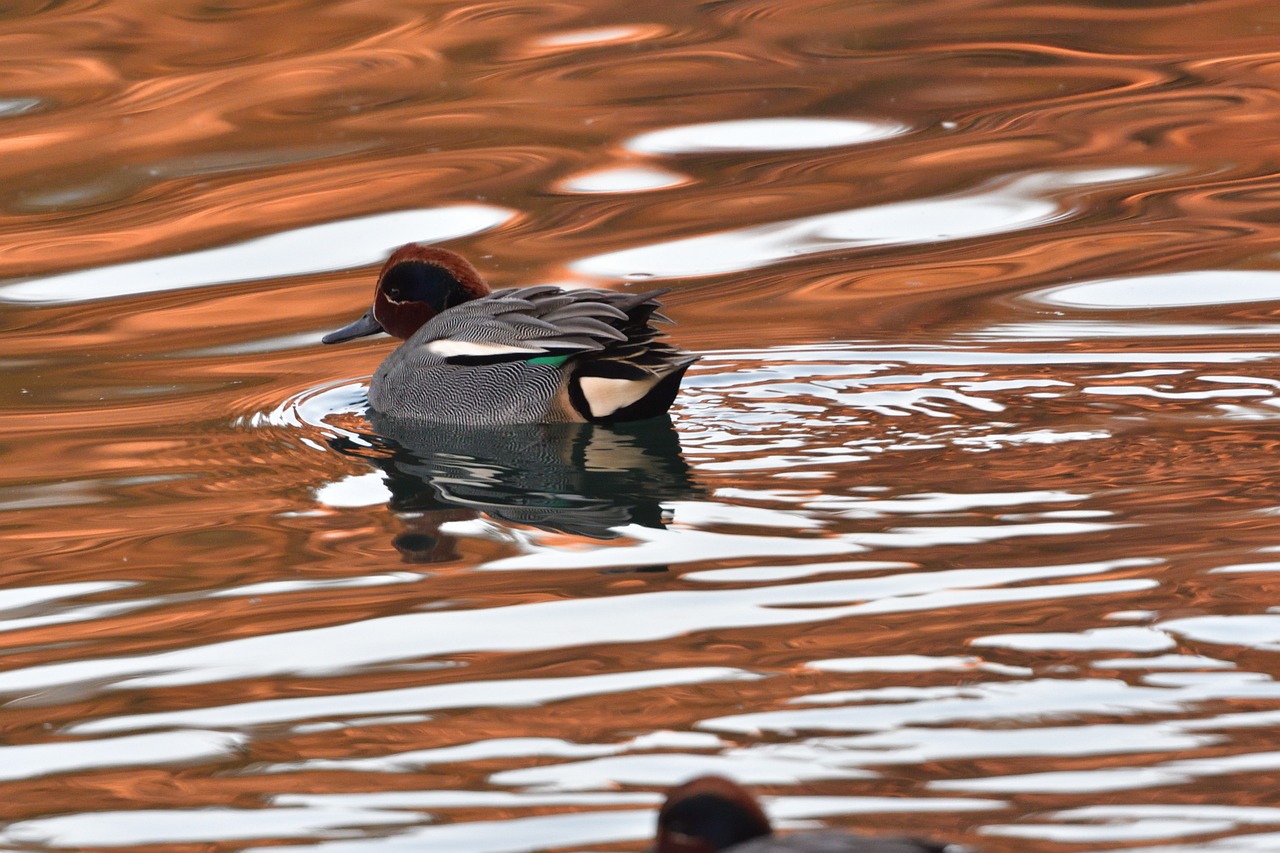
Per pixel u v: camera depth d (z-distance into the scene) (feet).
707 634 29.96
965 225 58.34
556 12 79.61
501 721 26.89
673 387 43.11
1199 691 26.53
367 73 73.05
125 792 25.20
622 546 34.60
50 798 25.05
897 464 38.42
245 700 28.22
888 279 53.88
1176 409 41.34
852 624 29.99
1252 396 42.01
